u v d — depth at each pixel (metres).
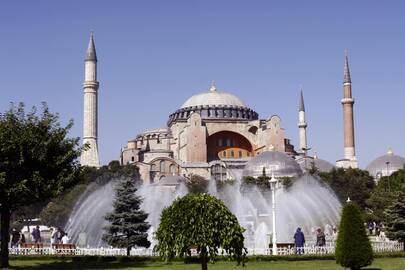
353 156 187.88
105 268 34.91
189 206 23.86
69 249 43.88
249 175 161.38
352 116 190.50
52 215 98.94
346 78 191.25
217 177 178.38
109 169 145.00
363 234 31.84
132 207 45.56
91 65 180.25
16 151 34.00
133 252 42.91
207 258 24.50
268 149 185.25
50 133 35.91
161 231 24.20
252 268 33.94
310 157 186.88
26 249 43.62
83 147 37.06
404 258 41.78
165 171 179.25
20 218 56.97
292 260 40.34
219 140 197.50
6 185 33.81
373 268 33.41
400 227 49.38
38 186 34.50
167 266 35.62
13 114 35.06
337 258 32.28
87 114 178.25
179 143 197.50
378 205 112.44
